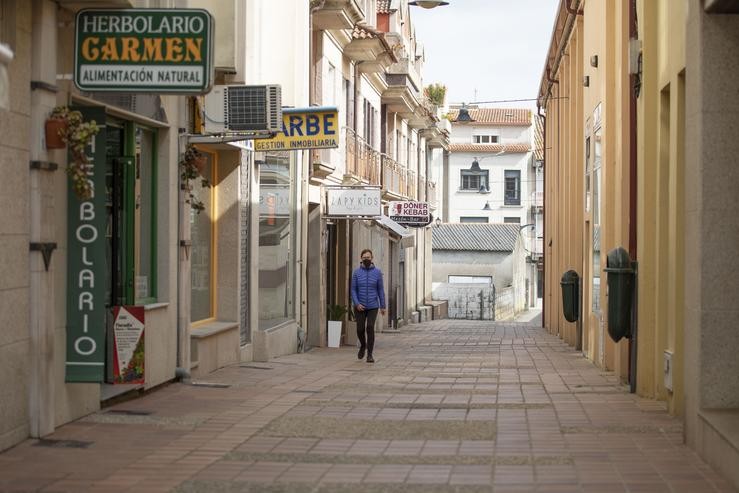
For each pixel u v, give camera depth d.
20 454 8.57
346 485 7.55
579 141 24.64
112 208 11.75
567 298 22.81
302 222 23.02
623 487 7.45
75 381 9.81
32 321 9.09
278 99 14.20
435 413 11.11
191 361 14.50
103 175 9.72
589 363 19.27
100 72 9.74
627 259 13.30
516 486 7.50
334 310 26.14
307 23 22.03
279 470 8.08
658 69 12.47
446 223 78.62
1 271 8.52
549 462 8.39
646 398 12.58
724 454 7.74
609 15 17.30
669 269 11.27
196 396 12.27
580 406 11.75
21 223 8.89
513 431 9.91
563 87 30.69
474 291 63.78
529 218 86.31
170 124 13.08
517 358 20.86
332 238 27.59
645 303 12.69
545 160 41.19
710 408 8.70
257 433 9.73
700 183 8.74
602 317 17.58
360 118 31.84
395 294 39.97
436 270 74.06
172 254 13.22
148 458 8.52
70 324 9.80
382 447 9.07
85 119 9.66
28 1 8.93
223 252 16.84
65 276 9.78
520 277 77.94
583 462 8.39
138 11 9.74
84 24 9.73
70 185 9.77
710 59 8.70
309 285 24.92
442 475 7.90
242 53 15.30
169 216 13.09
